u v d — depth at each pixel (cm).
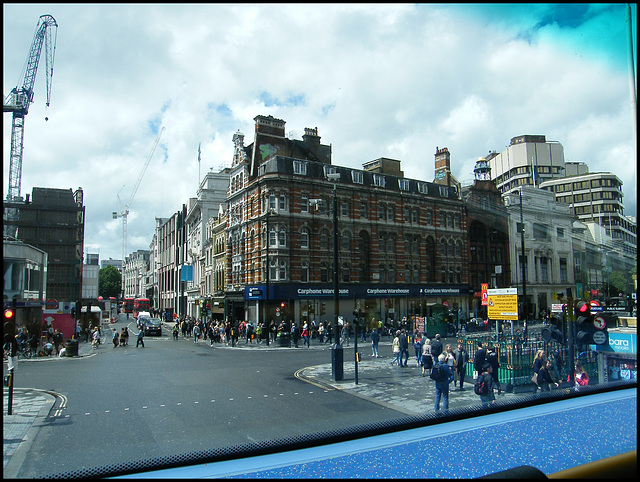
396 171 4916
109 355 2650
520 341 1302
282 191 3888
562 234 3759
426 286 4516
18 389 1386
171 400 1180
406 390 1301
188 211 7625
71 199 3625
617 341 1002
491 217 4834
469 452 483
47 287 3522
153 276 10969
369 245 4266
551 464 446
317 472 431
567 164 6981
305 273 3916
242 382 1496
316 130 4650
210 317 5084
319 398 1192
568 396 754
